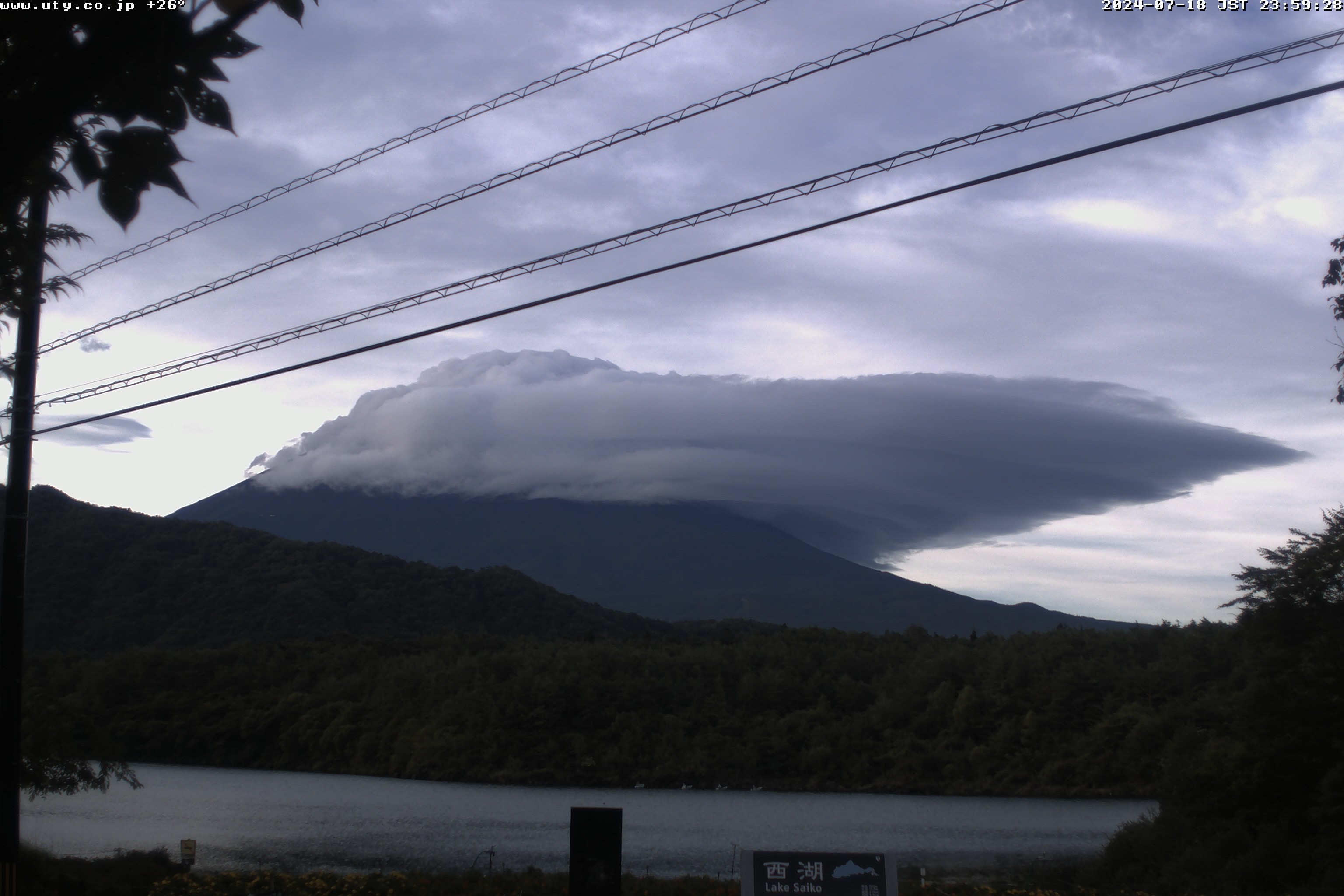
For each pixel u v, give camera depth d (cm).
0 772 1936
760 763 11712
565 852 5391
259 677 13638
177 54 455
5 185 457
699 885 3158
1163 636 13112
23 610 1989
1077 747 11119
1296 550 3381
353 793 9325
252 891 2858
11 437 1961
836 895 1300
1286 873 3019
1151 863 3684
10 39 448
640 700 12550
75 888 2669
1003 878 4441
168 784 9594
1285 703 3397
